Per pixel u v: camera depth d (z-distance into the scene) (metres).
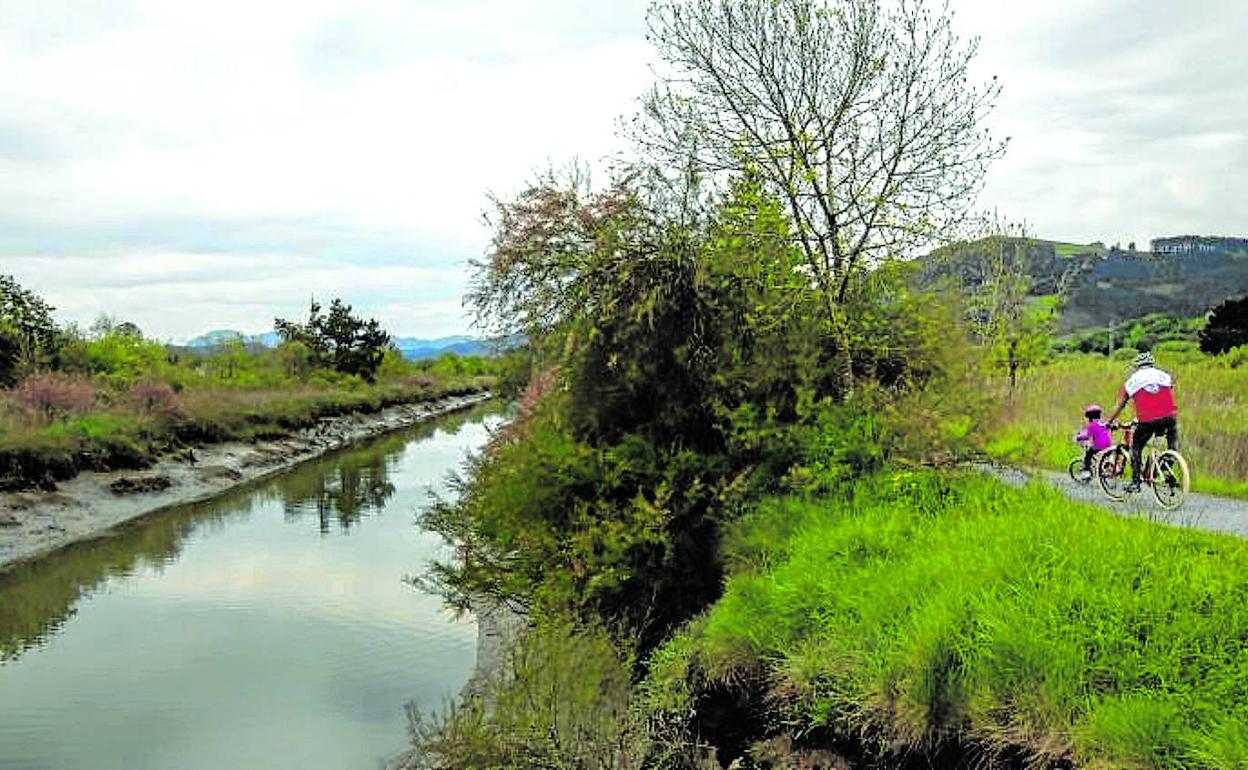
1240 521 11.11
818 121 12.60
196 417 35.66
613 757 7.38
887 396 11.14
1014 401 19.05
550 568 11.44
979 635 6.15
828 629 7.27
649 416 12.18
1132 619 5.99
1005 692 5.73
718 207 12.62
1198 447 16.78
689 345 11.80
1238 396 23.75
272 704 12.37
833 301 12.20
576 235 12.75
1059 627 6.01
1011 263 25.67
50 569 20.03
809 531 9.41
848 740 6.63
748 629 7.76
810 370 11.59
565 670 7.91
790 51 12.62
